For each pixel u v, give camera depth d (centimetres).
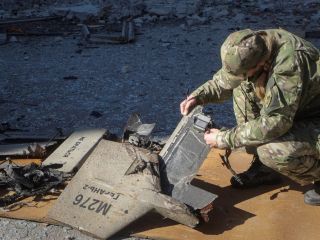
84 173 320
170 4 770
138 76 532
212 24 699
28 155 363
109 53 598
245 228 296
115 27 691
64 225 297
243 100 311
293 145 285
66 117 449
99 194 307
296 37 282
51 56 592
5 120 445
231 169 324
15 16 751
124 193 305
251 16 728
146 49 609
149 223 297
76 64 566
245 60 271
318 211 308
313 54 279
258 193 325
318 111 291
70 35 667
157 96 486
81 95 491
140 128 357
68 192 311
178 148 322
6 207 312
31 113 457
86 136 370
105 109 462
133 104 471
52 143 372
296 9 750
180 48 611
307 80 278
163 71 544
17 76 537
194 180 337
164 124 432
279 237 289
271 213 307
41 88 507
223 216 305
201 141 319
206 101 323
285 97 272
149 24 704
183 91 496
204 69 548
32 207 313
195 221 289
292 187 329
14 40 647
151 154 322
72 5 788
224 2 788
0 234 296
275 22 701
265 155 291
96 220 295
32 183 325
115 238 289
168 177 312
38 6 795
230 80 300
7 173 328
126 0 792
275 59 274
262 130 278
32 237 294
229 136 288
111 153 330
